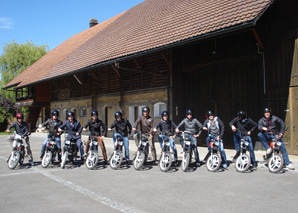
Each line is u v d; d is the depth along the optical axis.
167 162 7.82
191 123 8.35
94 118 8.87
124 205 5.02
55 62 26.75
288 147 10.22
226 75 12.70
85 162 8.73
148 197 5.48
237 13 10.43
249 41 11.51
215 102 13.09
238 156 8.03
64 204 5.10
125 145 8.72
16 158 8.42
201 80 13.73
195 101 13.96
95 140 8.43
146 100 16.17
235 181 6.62
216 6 12.62
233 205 4.95
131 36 17.08
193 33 11.12
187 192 5.80
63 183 6.64
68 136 8.67
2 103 31.08
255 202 5.09
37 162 9.55
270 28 10.80
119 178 7.10
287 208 4.77
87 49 22.20
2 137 23.17
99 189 6.10
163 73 15.03
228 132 12.57
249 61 11.74
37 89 29.61
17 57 37.38
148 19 18.03
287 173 7.37
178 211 4.68
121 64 18.08
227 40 12.30
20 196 5.62
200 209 4.77
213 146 7.89
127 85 17.73
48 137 8.84
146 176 7.29
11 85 32.44
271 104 10.77
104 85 19.98
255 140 11.35
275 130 7.81
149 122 8.81
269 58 10.84
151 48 12.60
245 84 12.05
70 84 24.52
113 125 8.63
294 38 10.15
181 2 16.86
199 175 7.31
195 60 13.64
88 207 4.93
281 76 10.48
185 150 7.92
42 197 5.54
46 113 31.86
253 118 11.72
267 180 6.67
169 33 13.16
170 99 14.67
